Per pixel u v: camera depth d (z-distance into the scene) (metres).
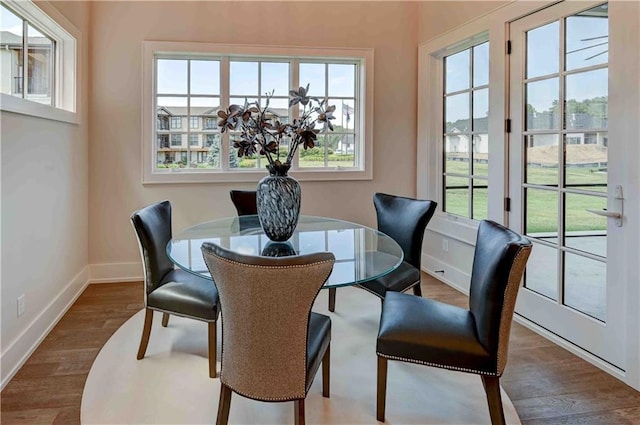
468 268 3.75
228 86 4.14
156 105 4.05
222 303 1.67
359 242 2.60
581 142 2.58
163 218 2.67
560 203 2.74
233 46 4.04
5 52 2.53
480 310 1.82
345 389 2.20
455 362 1.80
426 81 4.30
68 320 3.07
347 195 4.42
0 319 2.23
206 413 1.99
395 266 2.14
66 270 3.31
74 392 2.14
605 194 2.41
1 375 2.22
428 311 2.05
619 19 2.25
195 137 4.15
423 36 4.33
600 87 2.45
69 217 3.38
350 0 4.28
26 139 2.59
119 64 3.88
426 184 4.36
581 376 2.34
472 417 1.98
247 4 4.06
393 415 1.98
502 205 3.25
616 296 2.34
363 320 3.09
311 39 4.21
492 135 3.33
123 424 1.90
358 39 4.32
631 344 2.23
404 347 1.86
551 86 2.80
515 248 1.70
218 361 2.46
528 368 2.42
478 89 3.67
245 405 2.05
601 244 2.45
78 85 3.55
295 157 4.34
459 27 3.71
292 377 1.64
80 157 3.64
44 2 2.77
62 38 3.39
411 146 4.52
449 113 4.15
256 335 1.61
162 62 4.04
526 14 2.96
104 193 3.93
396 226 3.02
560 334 2.74
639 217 2.19
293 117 4.28
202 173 4.08
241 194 3.65
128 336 2.79
